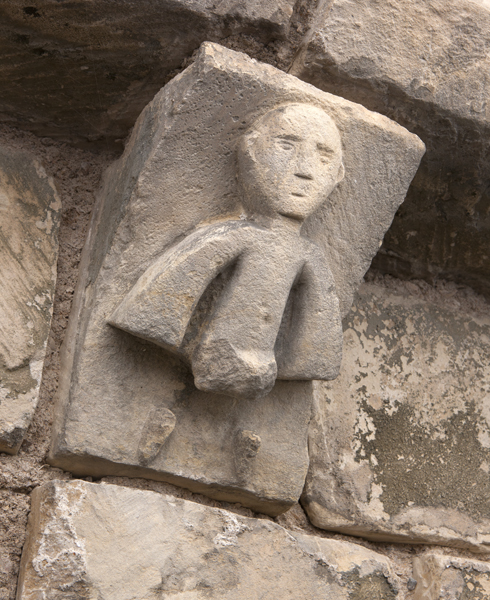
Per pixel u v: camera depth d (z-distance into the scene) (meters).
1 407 1.41
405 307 2.01
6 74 1.52
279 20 1.54
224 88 1.40
